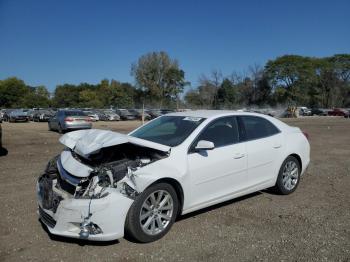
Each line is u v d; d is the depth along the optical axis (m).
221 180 5.09
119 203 4.00
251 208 5.50
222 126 5.37
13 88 104.56
